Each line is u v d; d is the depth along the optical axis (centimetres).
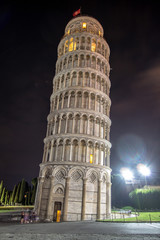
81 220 3662
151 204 5619
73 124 4541
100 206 3956
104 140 4584
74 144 4409
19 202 8438
